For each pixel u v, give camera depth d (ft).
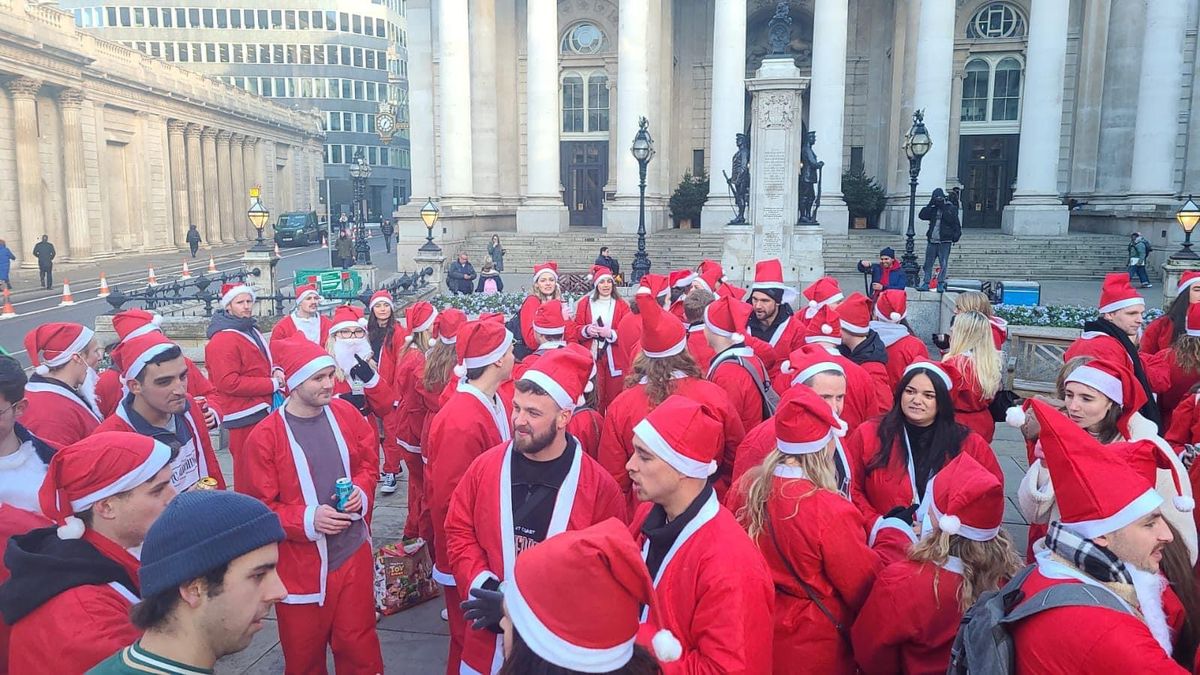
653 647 7.00
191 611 7.04
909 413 13.97
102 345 43.60
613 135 132.77
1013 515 23.56
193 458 16.52
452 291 74.23
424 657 16.79
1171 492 10.05
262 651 17.11
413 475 21.11
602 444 15.03
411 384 20.86
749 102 133.39
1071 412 13.66
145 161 155.84
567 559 5.99
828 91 102.42
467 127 115.55
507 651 6.48
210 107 181.57
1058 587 7.53
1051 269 89.81
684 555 9.16
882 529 12.34
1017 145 122.62
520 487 11.80
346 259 99.86
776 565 10.81
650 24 114.62
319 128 266.16
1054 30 98.68
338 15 304.30
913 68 110.22
